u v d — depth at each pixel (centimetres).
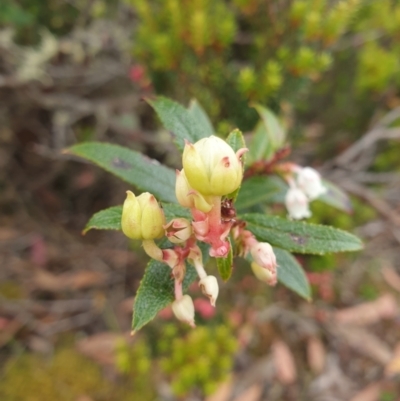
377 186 28
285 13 18
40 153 25
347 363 24
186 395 22
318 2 17
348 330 25
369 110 26
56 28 25
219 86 19
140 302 9
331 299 26
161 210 8
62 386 21
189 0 17
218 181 7
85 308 24
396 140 27
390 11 24
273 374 23
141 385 22
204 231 8
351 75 26
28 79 23
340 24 17
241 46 23
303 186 13
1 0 20
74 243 27
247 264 22
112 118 25
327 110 27
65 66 26
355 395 23
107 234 27
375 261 28
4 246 26
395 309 26
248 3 18
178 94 20
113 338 23
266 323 25
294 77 18
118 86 27
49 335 23
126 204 8
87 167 27
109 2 25
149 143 25
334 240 10
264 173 13
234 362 23
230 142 10
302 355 24
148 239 8
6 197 27
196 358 19
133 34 24
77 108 25
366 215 26
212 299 9
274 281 10
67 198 28
